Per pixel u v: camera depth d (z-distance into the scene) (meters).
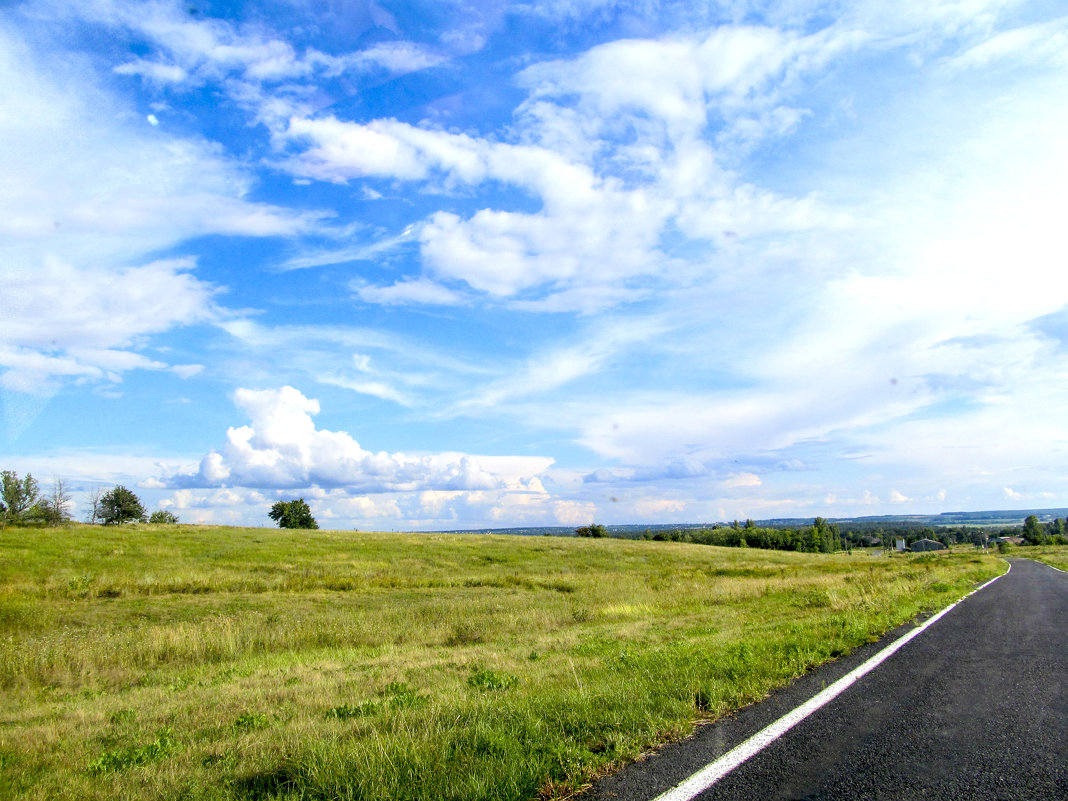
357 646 13.92
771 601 18.52
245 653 13.28
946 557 63.03
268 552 39.06
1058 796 3.66
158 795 4.34
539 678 7.61
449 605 19.42
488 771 4.12
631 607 18.55
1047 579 26.28
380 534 53.38
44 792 4.51
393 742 4.72
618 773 4.17
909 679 6.79
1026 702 5.79
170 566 32.12
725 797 3.70
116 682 10.87
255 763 4.83
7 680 10.67
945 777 3.98
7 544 35.53
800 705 5.73
